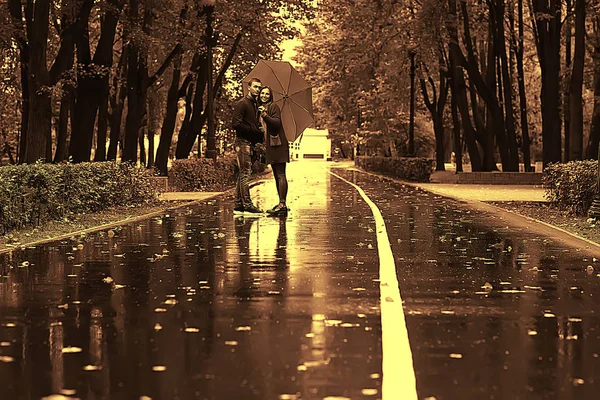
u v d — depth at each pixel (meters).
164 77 57.59
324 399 6.47
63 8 34.84
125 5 41.44
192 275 13.38
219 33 50.50
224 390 6.75
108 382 7.00
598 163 23.27
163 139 49.81
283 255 15.98
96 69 35.75
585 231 20.41
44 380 7.08
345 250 16.80
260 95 27.39
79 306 10.67
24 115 40.47
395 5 56.38
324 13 59.22
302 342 8.51
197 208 30.44
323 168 102.31
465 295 11.43
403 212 28.06
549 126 48.97
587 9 47.59
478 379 7.09
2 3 38.12
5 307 10.62
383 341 8.53
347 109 92.56
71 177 25.03
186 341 8.59
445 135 109.62
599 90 52.41
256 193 40.66
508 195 38.44
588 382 7.00
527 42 68.31
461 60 52.41
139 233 20.66
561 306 10.59
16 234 20.11
